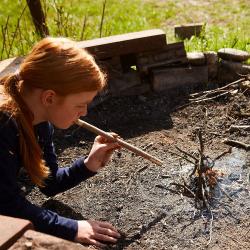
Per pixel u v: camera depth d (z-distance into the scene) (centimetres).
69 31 464
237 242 227
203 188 248
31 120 192
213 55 358
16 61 335
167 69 354
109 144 237
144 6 671
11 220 136
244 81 346
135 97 356
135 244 227
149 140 310
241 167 275
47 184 247
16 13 655
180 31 512
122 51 341
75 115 191
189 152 293
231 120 325
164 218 242
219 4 670
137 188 264
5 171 195
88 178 270
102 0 697
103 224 228
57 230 211
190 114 335
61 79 178
